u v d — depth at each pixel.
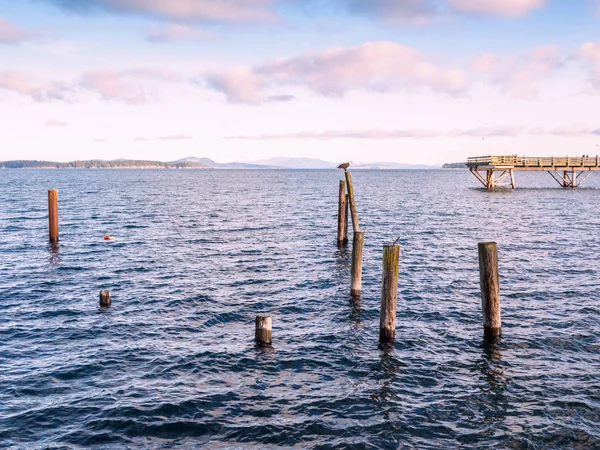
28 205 54.69
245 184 121.00
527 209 51.00
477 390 12.03
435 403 11.45
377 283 21.94
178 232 35.97
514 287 20.88
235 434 10.20
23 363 13.37
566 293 19.97
